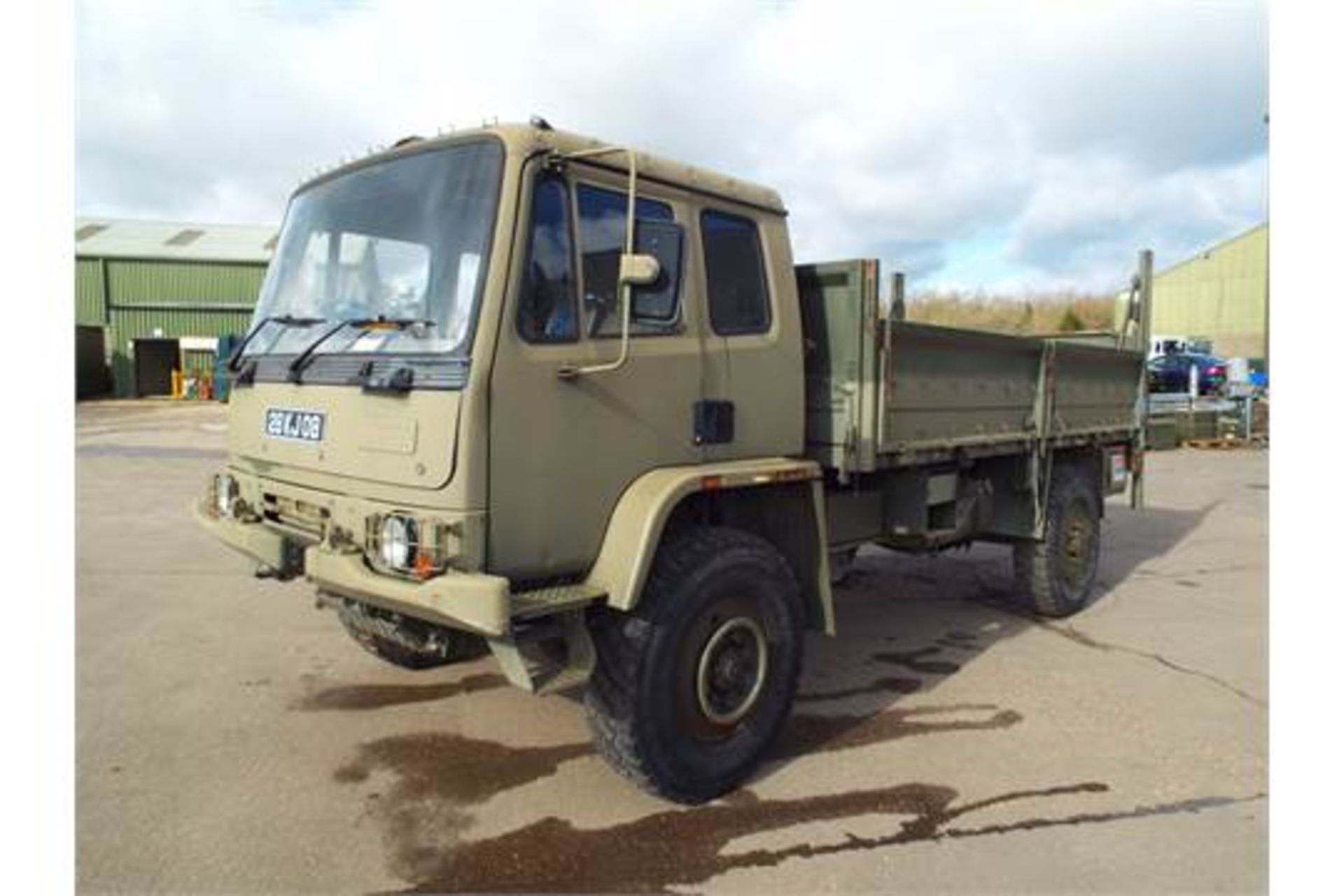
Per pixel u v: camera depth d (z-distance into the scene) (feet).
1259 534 32.71
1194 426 66.18
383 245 11.95
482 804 12.24
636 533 11.31
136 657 17.84
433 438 10.41
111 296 113.29
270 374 13.01
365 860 10.86
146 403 102.94
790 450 14.51
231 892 10.18
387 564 10.65
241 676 16.88
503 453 10.55
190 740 14.11
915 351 16.20
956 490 19.13
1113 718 15.39
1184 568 27.22
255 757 13.56
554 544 11.11
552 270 11.10
